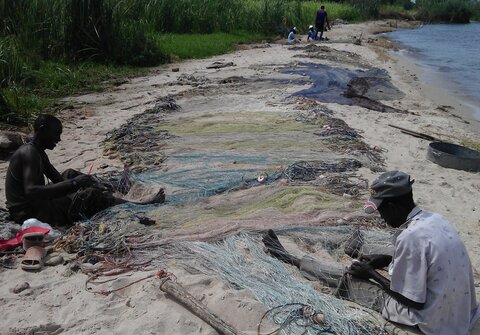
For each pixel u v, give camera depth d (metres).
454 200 7.57
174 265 5.16
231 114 11.36
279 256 5.38
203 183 7.36
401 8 64.94
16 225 5.91
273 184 7.38
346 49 26.36
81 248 5.46
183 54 20.66
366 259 4.86
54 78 14.60
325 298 4.59
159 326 4.25
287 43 27.38
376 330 4.21
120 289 4.78
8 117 10.47
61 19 17.30
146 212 6.32
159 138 9.45
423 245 3.97
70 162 8.41
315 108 12.02
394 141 10.37
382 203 4.11
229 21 28.16
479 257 5.83
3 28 16.28
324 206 6.68
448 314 4.05
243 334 4.03
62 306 4.54
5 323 4.28
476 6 65.25
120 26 18.53
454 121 13.05
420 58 26.12
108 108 12.16
